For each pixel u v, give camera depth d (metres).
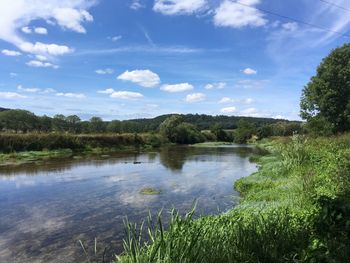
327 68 39.16
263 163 27.20
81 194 15.90
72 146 38.22
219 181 19.41
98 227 11.01
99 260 8.41
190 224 5.74
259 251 5.73
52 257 8.67
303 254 5.52
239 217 7.31
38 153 32.47
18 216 12.31
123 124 62.44
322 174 13.05
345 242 5.03
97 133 51.19
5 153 30.69
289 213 7.95
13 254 8.90
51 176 20.91
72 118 55.69
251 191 14.95
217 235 5.77
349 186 9.27
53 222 11.60
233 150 47.03
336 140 23.66
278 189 13.14
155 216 12.09
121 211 12.90
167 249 4.90
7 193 16.06
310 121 40.34
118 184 18.44
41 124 49.53
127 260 5.37
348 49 39.16
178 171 23.56
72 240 9.88
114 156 34.72
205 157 34.84
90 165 26.50
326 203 5.54
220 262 5.28
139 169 24.53
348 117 37.22
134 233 5.62
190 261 4.93
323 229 5.41
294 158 17.91
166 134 63.81
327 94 37.91
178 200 14.60
